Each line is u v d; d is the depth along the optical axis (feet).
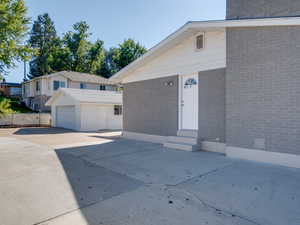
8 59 59.88
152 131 28.25
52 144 26.84
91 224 7.54
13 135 38.14
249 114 17.22
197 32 22.72
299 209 8.59
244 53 17.61
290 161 14.99
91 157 18.93
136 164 16.22
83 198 9.93
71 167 15.57
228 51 18.74
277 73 15.71
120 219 7.89
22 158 18.71
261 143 16.51
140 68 30.17
